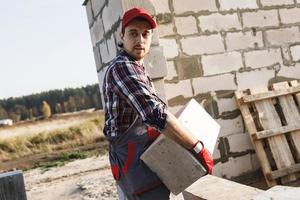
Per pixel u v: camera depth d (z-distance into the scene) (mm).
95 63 5969
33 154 18266
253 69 5969
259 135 5559
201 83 5582
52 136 20328
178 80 5445
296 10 6402
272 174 5465
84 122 22156
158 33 5359
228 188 3146
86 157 13977
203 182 3375
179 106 5426
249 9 6016
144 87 1872
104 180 9242
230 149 5711
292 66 6301
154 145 1958
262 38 6082
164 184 2025
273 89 5926
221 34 5777
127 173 2037
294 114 5855
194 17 5598
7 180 1945
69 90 101125
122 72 1915
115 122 2025
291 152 5797
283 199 1890
